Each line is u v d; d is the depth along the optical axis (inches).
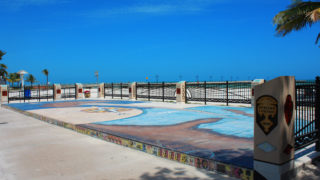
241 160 188.9
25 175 193.8
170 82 772.6
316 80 213.5
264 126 163.2
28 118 506.0
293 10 380.2
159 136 283.0
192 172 192.9
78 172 198.5
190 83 702.5
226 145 237.9
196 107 579.8
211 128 326.6
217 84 647.8
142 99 886.4
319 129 211.5
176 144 244.4
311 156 199.6
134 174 191.9
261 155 164.7
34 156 243.3
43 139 317.7
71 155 245.3
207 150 220.5
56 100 893.8
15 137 331.0
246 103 600.4
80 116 460.8
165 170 199.2
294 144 180.5
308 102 209.6
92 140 310.2
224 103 679.7
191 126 343.6
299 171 178.9
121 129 328.8
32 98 908.0
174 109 554.3
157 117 434.6
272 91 159.8
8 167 212.5
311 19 346.9
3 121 472.4
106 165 214.4
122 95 952.3
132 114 479.8
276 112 157.9
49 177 189.0
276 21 399.5
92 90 1401.3
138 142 260.2
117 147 274.4
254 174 168.2
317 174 175.9
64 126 398.9
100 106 645.9
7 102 823.7
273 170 159.2
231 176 180.5
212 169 193.0
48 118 453.4
